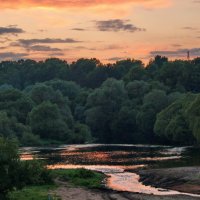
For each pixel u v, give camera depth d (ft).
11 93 574.97
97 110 592.19
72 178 218.79
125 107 579.07
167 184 209.97
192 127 422.82
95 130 600.39
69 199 167.43
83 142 535.60
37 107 535.19
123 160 312.50
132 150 394.73
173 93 565.53
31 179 152.56
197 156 328.90
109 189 194.80
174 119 462.60
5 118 498.69
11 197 157.17
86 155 352.90
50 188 188.85
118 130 578.25
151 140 538.88
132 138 567.59
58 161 311.68
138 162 298.35
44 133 527.40
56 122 529.86
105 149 410.52
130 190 196.34
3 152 144.77
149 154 351.87
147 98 552.82
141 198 173.17
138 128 562.25
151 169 259.19
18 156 148.05
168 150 388.78
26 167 149.89
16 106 561.84
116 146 450.30
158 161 301.02
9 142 147.84
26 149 428.56
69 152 383.24
